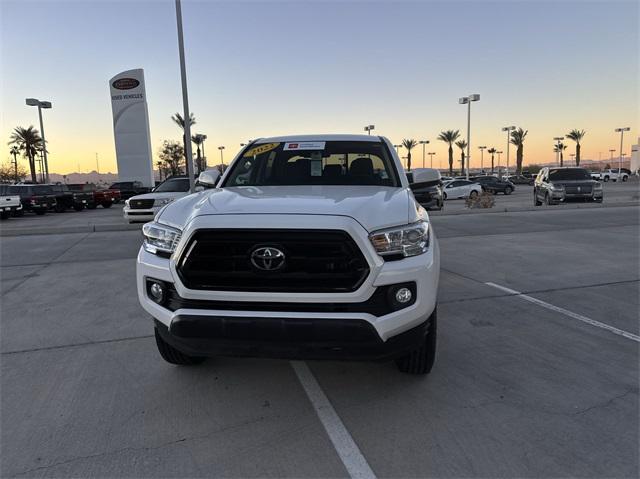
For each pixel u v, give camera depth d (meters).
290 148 4.53
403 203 3.14
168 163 78.62
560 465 2.46
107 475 2.44
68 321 4.95
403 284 2.74
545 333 4.36
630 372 3.53
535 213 15.66
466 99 41.28
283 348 2.66
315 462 2.52
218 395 3.28
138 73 42.09
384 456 2.56
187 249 2.71
